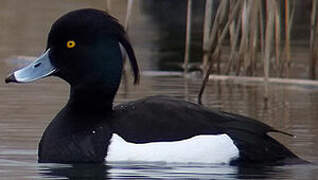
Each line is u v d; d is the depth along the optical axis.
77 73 9.99
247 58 14.95
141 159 9.20
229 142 9.21
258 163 9.22
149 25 22.16
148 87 14.27
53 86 14.33
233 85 14.79
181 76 15.55
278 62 14.84
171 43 19.48
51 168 9.07
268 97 13.58
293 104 12.95
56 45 10.11
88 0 24.19
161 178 8.53
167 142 9.21
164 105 9.55
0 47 17.88
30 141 10.23
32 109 12.12
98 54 10.00
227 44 19.41
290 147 10.00
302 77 15.30
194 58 17.66
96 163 9.30
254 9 14.60
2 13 22.41
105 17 10.14
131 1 14.05
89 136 9.49
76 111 9.78
